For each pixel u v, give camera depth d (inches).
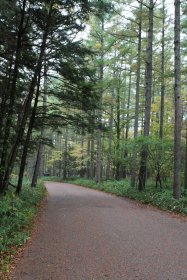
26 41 610.5
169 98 1407.5
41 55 592.4
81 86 674.8
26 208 501.7
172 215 527.8
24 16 595.5
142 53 1082.1
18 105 687.7
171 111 1352.1
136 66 1096.8
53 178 2237.9
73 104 722.8
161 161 797.2
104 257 291.3
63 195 927.0
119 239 358.3
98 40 1120.2
